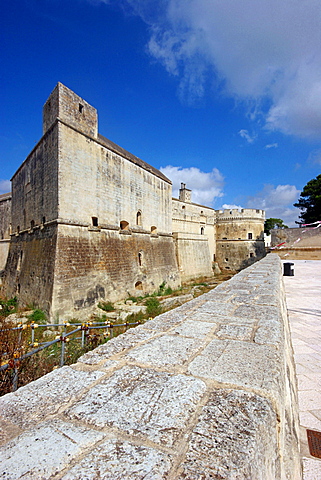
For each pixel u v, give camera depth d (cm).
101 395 185
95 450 136
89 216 1731
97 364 235
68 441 143
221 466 120
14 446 140
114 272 1858
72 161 1622
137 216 2345
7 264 2492
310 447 309
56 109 1581
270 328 317
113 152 2002
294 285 1345
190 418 158
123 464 125
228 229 4394
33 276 1708
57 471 123
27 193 2097
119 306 1714
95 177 1798
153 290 2367
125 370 220
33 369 630
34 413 169
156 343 276
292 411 313
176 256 3167
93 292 1631
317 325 721
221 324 338
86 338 865
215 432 144
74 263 1548
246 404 168
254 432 143
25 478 120
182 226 3600
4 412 171
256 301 459
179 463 125
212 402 172
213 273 3872
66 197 1565
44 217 1702
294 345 596
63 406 176
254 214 4366
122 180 2098
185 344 272
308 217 4359
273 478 153
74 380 208
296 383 441
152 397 180
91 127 1788
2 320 1074
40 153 1827
